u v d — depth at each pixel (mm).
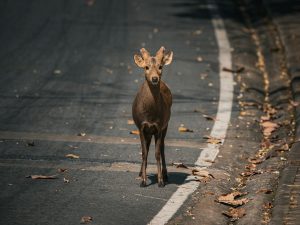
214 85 29859
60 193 17750
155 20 43094
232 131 23734
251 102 27391
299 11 43750
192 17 44188
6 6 46969
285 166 19578
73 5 47625
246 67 33094
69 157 20641
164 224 15930
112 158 20703
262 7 47250
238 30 41062
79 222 15883
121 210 16719
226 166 20359
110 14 44812
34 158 20516
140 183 18672
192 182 18859
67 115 25234
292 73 30562
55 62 33344
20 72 31484
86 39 38031
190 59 34156
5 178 18797
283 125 24453
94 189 18109
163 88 18906
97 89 28969
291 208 16391
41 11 45406
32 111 25703
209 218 16484
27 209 16625
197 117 25219
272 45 37375
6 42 37188
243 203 17375
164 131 19031
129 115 25438
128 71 31969
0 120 24469
